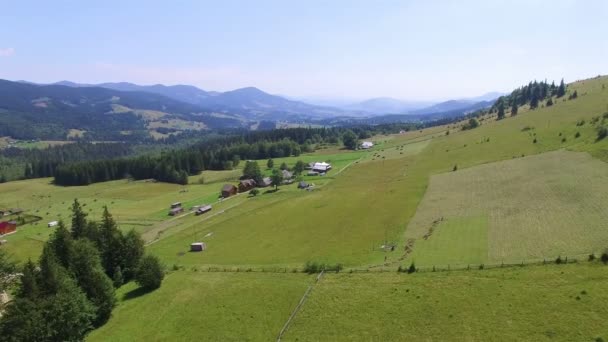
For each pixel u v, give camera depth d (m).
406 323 50.06
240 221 123.50
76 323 57.78
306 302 58.88
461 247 72.69
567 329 42.75
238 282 69.25
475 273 58.09
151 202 173.38
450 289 55.03
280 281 66.94
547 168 107.56
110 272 84.56
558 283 50.53
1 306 63.16
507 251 66.50
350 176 169.62
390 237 88.12
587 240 62.69
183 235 116.62
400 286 58.53
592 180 88.69
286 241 99.25
